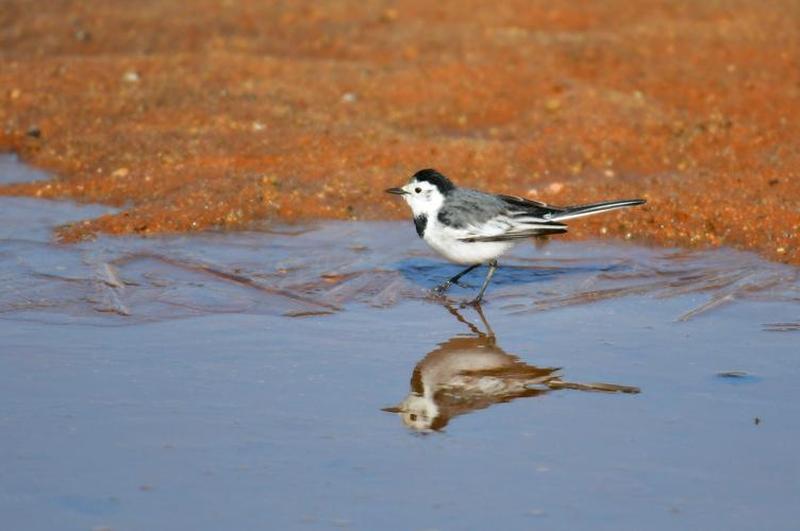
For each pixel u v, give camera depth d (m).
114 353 12.05
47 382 11.22
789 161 19.14
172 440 9.97
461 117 22.14
